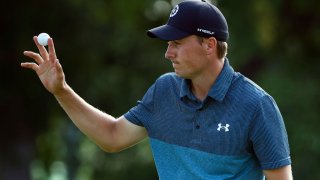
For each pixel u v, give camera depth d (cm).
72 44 4338
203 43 1329
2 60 4309
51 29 4275
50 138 5438
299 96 4906
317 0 5219
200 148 1341
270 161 1320
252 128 1318
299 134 4791
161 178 1386
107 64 4609
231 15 4944
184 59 1329
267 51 5209
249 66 5272
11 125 4544
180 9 1331
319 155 4794
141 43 4625
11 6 4219
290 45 5397
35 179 5747
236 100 1325
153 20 4716
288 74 5228
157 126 1386
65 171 6397
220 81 1331
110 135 1428
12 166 4591
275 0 4925
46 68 1359
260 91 1331
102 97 4569
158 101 1384
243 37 4934
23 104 4516
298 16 5325
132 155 5472
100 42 4412
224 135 1325
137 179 5431
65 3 4216
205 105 1334
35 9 4228
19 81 4378
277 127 1322
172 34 1320
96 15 4309
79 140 6166
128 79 4588
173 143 1369
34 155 5056
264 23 4962
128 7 4400
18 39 4253
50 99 4512
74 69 4431
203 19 1324
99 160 5606
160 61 4631
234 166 1334
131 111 1418
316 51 5447
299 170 4794
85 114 1413
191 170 1352
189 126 1349
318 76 5322
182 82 1358
